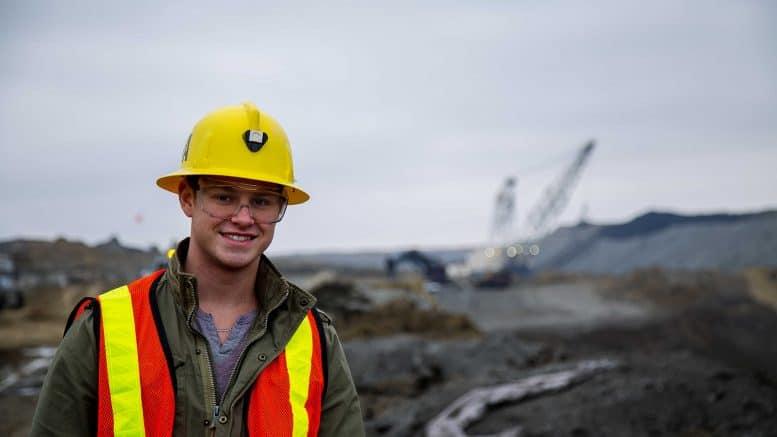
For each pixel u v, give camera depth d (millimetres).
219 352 1892
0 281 20531
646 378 7922
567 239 91438
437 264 47375
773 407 6855
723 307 28547
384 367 11109
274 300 1953
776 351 14547
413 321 17406
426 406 8008
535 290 43344
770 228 61438
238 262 1917
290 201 2273
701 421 6801
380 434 7777
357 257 117438
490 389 8133
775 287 33531
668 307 32062
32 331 17641
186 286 1880
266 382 1868
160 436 1746
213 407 1813
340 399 2000
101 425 1736
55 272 23000
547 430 6707
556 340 18766
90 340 1795
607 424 6746
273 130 2059
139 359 1783
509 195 66250
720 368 8172
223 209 1935
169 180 2104
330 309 17891
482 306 34500
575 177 65938
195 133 2061
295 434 1827
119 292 1882
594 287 43625
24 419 8609
